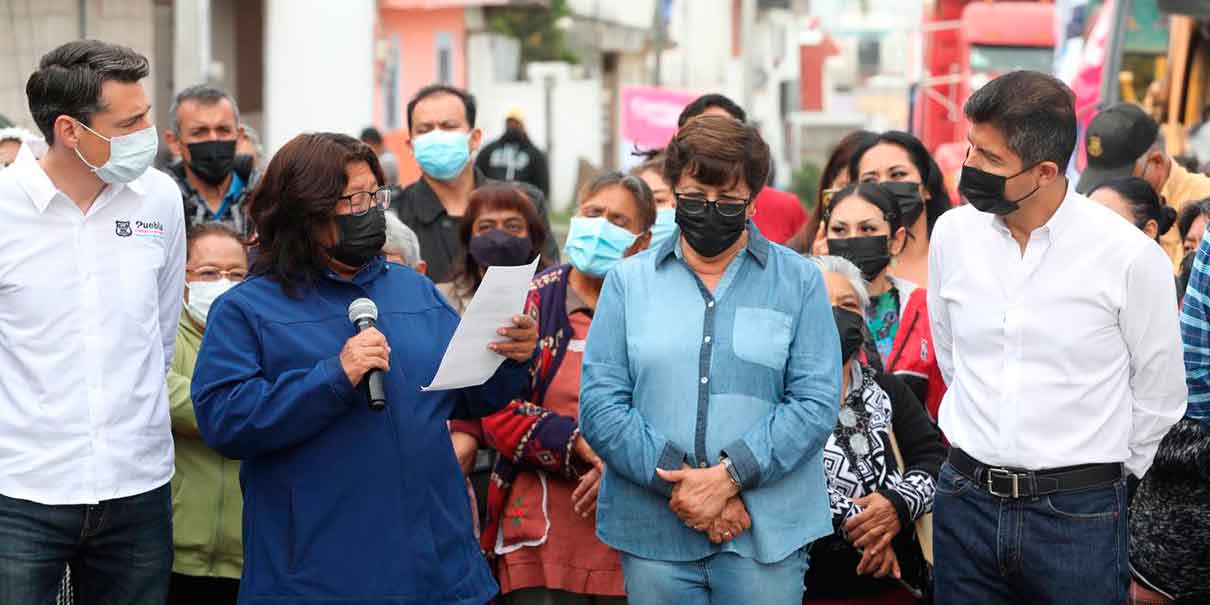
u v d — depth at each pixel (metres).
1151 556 5.10
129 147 4.54
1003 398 4.44
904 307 5.82
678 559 4.40
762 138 4.43
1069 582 4.40
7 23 16.58
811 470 4.48
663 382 4.40
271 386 4.10
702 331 4.41
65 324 4.54
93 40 4.59
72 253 4.56
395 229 5.74
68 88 4.47
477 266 6.01
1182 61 11.77
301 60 19.41
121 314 4.62
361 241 4.20
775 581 4.38
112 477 4.58
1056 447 4.39
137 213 4.70
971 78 21.84
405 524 4.18
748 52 26.31
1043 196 4.36
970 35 21.91
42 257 4.52
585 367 4.54
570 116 32.09
